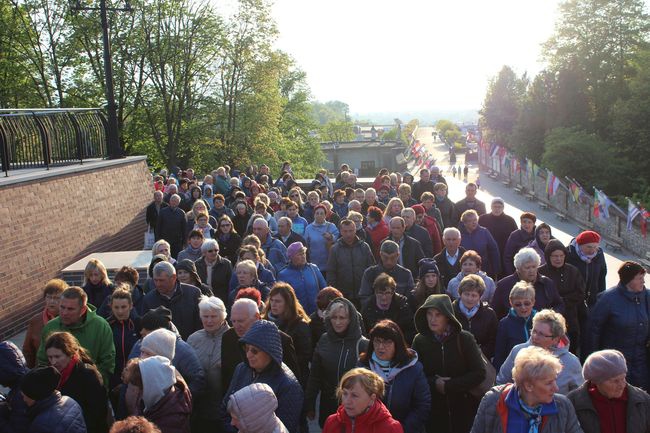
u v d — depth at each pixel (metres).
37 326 7.16
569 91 66.56
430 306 5.95
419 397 5.57
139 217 17.58
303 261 9.15
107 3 30.22
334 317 6.07
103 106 31.69
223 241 12.45
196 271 8.77
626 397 4.88
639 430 4.81
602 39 67.44
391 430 4.50
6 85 29.62
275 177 42.53
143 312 7.50
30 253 11.88
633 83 56.47
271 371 5.25
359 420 4.52
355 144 92.75
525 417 4.43
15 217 11.58
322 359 6.13
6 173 12.06
